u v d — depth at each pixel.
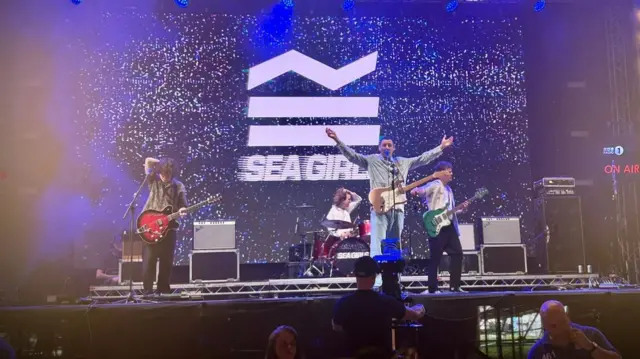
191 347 6.20
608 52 9.71
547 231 8.50
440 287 8.19
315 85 9.58
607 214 9.58
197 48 9.46
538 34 10.03
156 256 7.08
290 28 9.64
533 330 6.39
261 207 9.29
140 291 7.87
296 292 7.92
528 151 9.68
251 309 6.27
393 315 4.34
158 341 6.18
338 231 8.35
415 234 9.33
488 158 9.63
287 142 9.45
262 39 9.58
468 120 9.69
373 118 9.59
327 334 6.30
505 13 9.95
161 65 9.38
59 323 6.10
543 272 8.59
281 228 9.27
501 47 9.84
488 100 9.74
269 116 9.46
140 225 7.06
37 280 8.27
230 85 9.45
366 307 4.31
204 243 8.12
